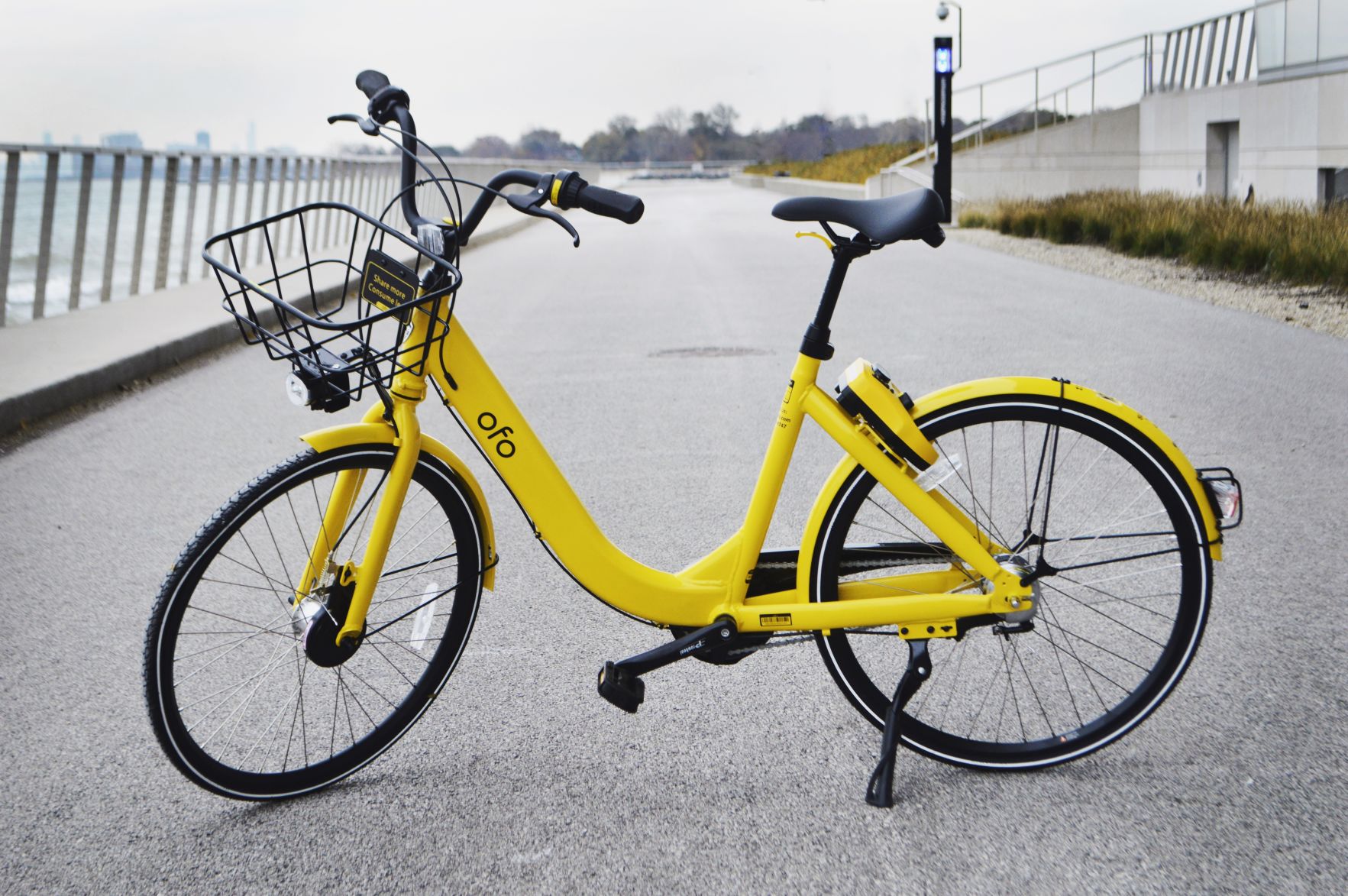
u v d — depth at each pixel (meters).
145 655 2.44
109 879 2.32
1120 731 2.63
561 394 6.90
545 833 2.43
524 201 2.34
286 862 2.37
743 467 5.21
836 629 2.63
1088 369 6.96
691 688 3.11
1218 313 9.20
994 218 19.89
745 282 12.82
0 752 2.86
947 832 2.40
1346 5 16.77
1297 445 5.17
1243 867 2.23
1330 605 3.44
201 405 6.98
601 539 2.61
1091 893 2.17
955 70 17.81
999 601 2.59
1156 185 24.73
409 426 2.52
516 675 3.20
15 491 5.21
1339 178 17.23
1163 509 2.59
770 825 2.44
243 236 14.21
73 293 10.07
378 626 2.90
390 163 20.95
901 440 2.52
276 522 4.29
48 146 9.31
